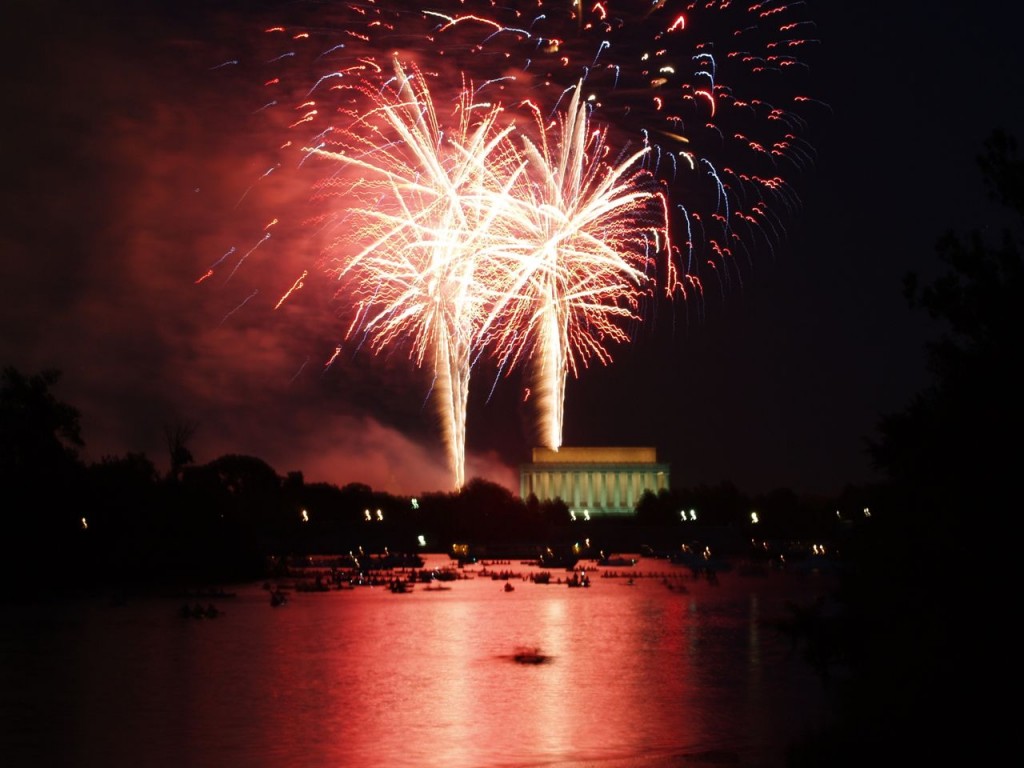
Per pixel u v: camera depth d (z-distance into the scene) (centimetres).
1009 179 4641
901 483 4731
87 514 19600
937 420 4428
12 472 18725
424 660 10681
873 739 4644
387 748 6862
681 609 16212
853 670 5391
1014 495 4116
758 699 8456
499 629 13438
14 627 13200
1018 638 4038
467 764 6469
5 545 17812
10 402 19788
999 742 4062
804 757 5112
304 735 7231
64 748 6881
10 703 8319
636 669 10100
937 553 4228
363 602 17075
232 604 16525
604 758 6575
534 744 6956
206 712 7994
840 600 5291
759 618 14775
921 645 4316
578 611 15775
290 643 11944
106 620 14125
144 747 6894
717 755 6581
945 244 4722
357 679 9500
